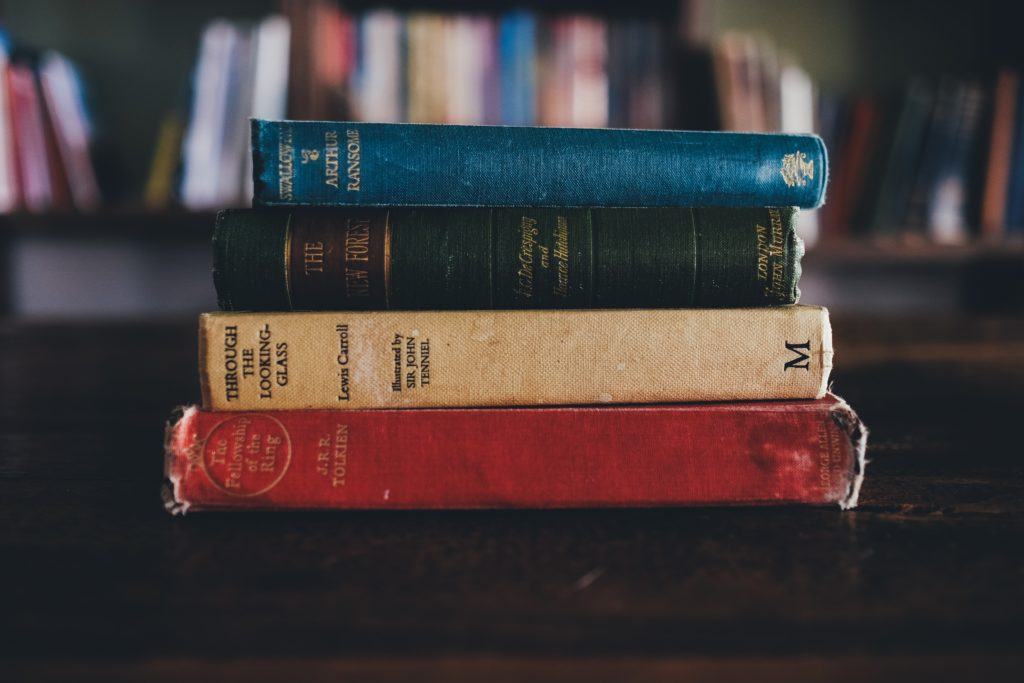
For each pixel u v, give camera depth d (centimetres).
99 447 53
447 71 125
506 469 41
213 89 125
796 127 133
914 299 182
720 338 44
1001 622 29
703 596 31
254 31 125
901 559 34
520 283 44
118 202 149
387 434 42
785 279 45
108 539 36
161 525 38
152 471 48
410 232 44
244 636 27
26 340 109
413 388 43
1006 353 96
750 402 44
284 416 42
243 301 43
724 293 45
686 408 43
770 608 30
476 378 43
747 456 41
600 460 41
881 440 55
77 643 27
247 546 36
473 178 44
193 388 75
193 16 154
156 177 128
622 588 31
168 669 25
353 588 31
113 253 167
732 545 36
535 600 30
